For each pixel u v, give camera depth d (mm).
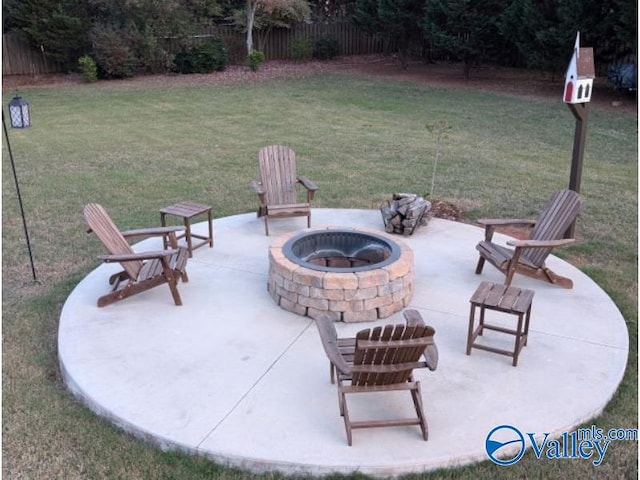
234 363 3980
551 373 3889
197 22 21219
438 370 3893
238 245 6152
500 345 4230
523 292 4062
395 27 19219
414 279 5336
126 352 4105
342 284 4441
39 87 18188
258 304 4848
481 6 17016
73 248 6363
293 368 3926
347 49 24078
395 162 9977
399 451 3123
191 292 5070
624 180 8914
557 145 11109
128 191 8375
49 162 9953
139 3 18766
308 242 5266
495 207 7656
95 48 18984
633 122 12750
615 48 14922
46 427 3434
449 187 8531
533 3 15086
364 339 3010
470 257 5863
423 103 15453
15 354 4277
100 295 5012
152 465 3109
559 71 15883
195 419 3389
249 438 3225
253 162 9945
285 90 17594
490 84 18109
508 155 10406
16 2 18812
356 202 7855
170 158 10234
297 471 3051
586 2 14023
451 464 3100
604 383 3787
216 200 7973
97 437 3336
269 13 21188
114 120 13523
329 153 10555
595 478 3068
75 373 3844
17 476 3053
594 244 6477
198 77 20016
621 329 4492
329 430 3303
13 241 6539
